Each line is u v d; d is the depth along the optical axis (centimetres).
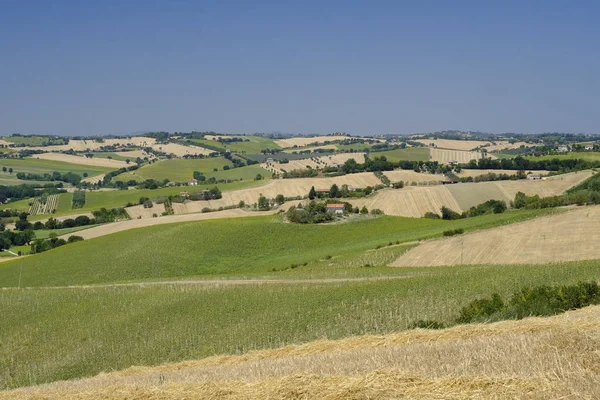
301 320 4947
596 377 1356
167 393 1781
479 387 1384
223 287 6775
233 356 2969
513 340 1903
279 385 1588
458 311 4312
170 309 5881
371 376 1534
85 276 9238
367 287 5675
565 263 6009
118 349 4956
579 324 2161
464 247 8188
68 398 1984
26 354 5147
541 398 1265
